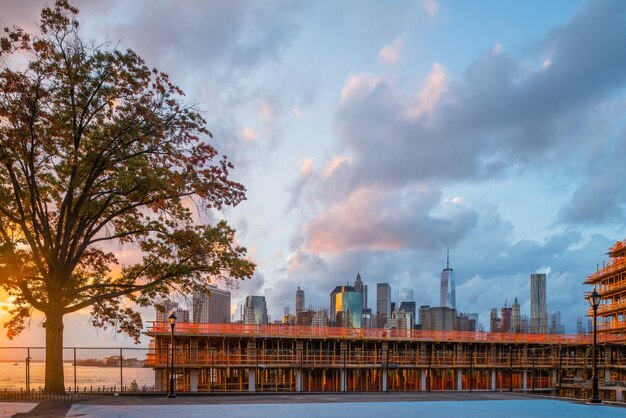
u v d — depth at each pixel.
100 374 127.06
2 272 29.25
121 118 32.59
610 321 101.19
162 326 61.56
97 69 32.00
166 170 33.62
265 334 66.38
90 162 32.31
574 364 84.00
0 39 29.34
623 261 93.69
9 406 24.53
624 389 69.25
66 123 32.19
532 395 34.28
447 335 77.81
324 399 30.30
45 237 32.16
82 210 33.88
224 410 23.28
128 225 37.38
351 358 71.69
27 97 29.94
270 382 68.12
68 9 30.98
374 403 27.80
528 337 82.00
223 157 36.47
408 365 73.56
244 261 36.25
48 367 31.31
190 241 34.94
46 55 30.42
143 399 29.70
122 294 34.88
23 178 34.00
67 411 22.77
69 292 32.59
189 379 62.28
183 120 34.53
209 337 64.62
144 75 32.88
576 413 23.12
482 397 32.53
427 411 23.59
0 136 29.81
